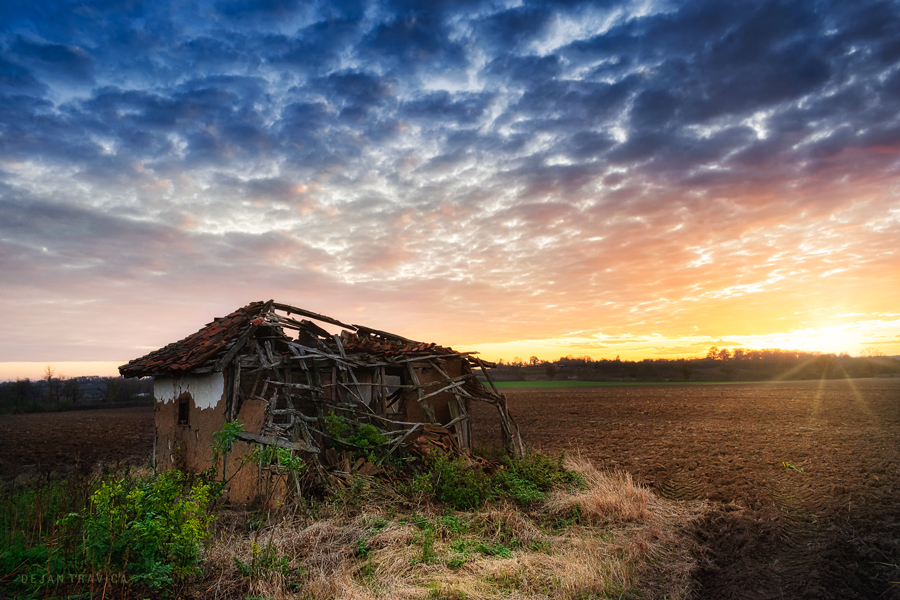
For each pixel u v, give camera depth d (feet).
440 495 34.12
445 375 46.29
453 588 21.47
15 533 23.84
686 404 145.48
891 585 24.29
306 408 40.98
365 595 20.45
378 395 44.11
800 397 167.63
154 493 21.35
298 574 22.41
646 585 23.57
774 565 26.91
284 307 44.47
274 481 31.94
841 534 31.60
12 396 193.77
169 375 40.42
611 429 88.99
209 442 36.22
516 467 42.29
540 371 438.81
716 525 33.50
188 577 21.24
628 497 36.27
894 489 42.98
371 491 33.14
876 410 118.01
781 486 44.37
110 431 98.78
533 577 23.03
